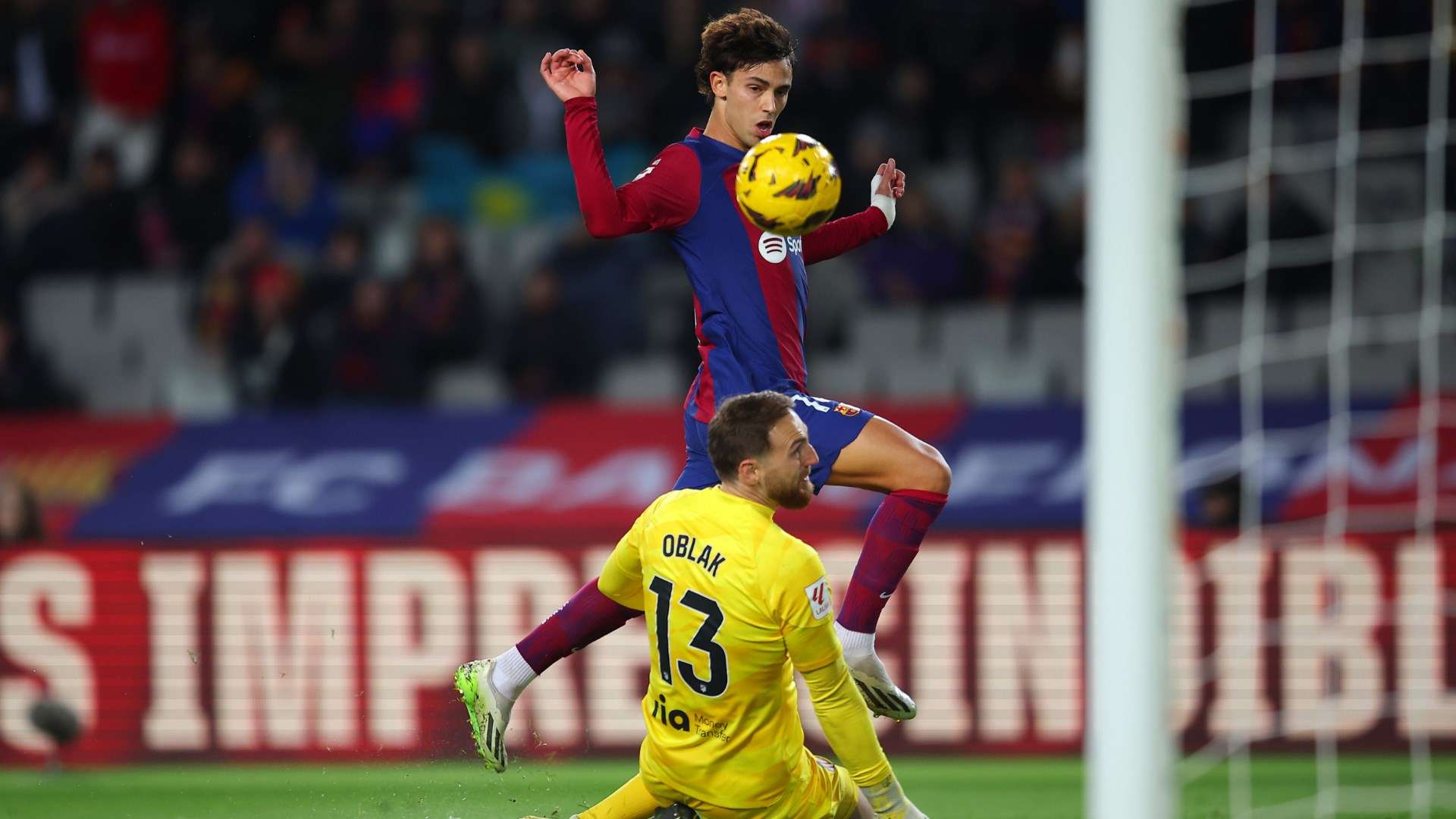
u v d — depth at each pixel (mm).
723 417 13930
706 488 14742
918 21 45312
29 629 28172
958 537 28219
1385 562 27891
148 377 40719
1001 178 43000
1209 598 27938
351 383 37656
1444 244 40062
